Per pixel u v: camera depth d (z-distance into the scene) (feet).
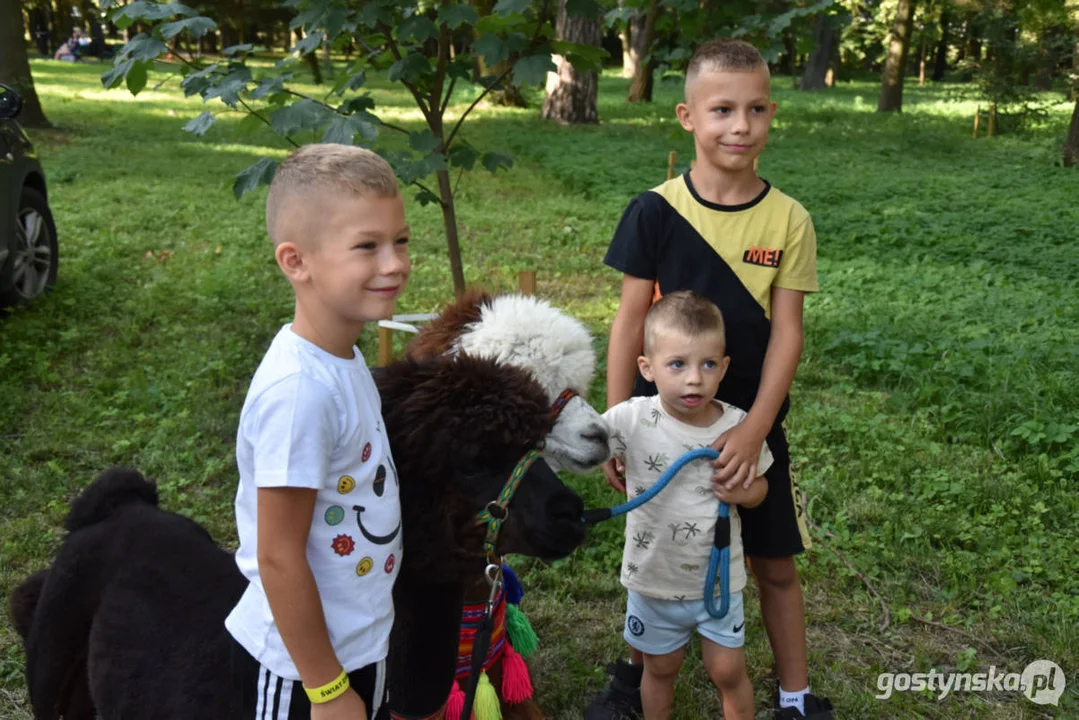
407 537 6.88
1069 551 14.42
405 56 15.14
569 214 38.55
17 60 55.26
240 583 7.45
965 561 14.12
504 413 6.58
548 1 14.48
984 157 59.21
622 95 103.19
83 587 7.93
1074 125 55.36
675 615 9.63
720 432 9.36
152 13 13.55
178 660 7.00
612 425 9.44
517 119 71.61
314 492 5.90
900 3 88.74
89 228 33.32
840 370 22.88
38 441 17.46
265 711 6.27
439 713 7.63
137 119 63.77
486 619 7.25
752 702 9.87
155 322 24.40
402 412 6.74
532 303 8.88
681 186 9.96
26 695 11.10
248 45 14.56
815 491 16.35
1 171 22.80
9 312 23.70
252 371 21.06
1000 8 77.56
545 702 11.39
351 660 6.26
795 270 9.68
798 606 10.37
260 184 13.28
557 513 6.58
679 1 18.78
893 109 90.38
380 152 14.66
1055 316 25.95
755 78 9.37
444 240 33.37
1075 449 17.61
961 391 20.54
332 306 5.95
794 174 50.24
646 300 10.09
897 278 29.94
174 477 16.24
